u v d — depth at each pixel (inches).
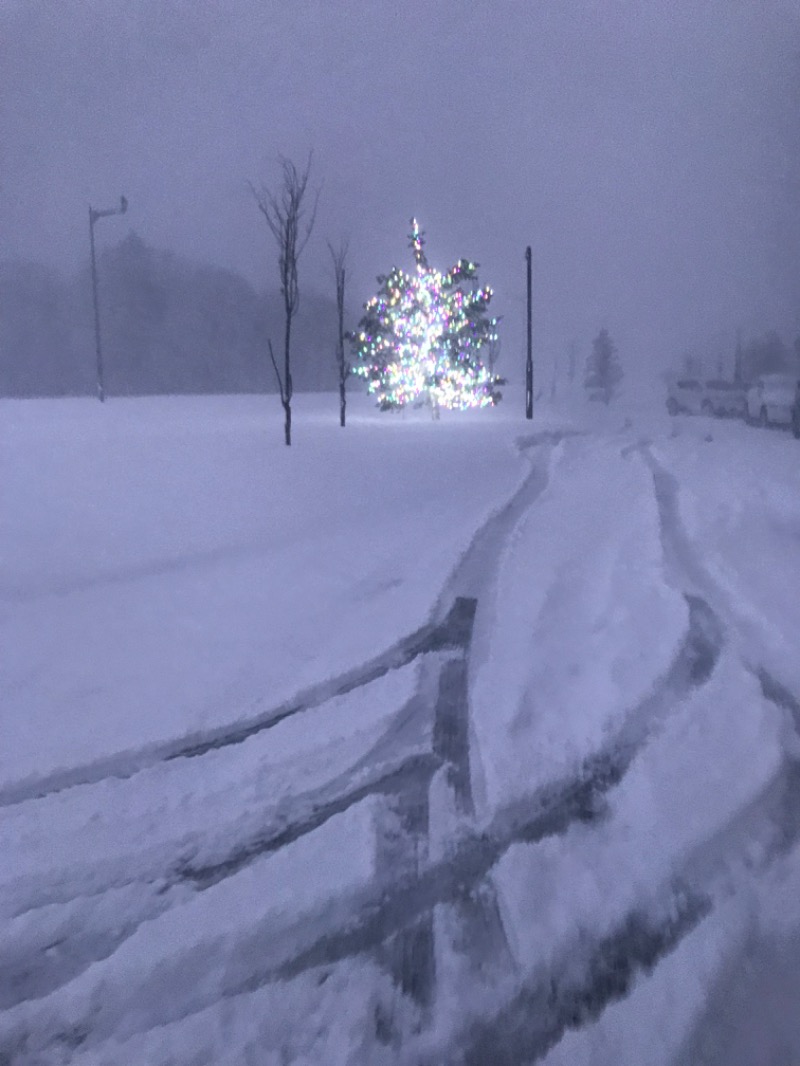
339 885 129.7
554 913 121.6
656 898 124.6
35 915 124.8
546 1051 96.9
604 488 564.4
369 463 694.5
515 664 231.3
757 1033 99.0
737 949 112.9
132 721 197.3
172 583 331.6
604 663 229.0
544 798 155.9
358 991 107.1
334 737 186.7
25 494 496.1
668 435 1049.5
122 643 257.6
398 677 223.1
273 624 275.7
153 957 114.7
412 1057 96.6
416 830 146.4
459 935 118.0
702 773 163.9
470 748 180.1
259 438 863.1
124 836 146.9
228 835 146.4
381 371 1270.9
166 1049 98.9
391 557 371.6
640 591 303.6
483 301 1234.6
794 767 166.6
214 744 184.9
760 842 139.9
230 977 110.7
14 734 191.2
